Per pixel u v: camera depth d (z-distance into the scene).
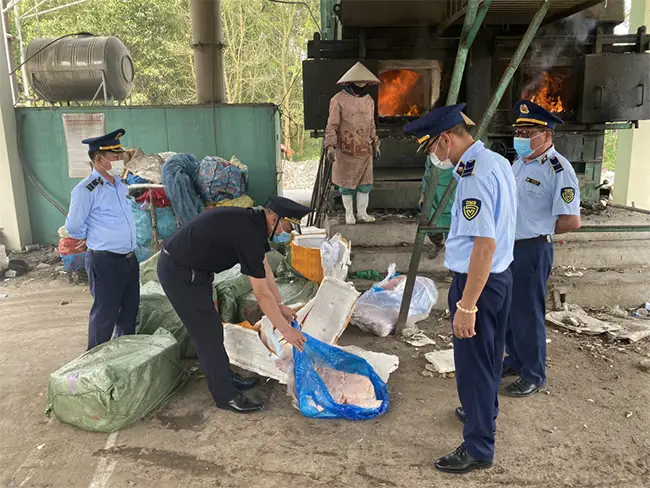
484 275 2.54
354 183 5.92
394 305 4.97
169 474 2.95
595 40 6.56
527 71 6.70
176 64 21.66
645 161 7.84
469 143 2.73
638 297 5.29
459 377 2.85
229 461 3.06
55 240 8.34
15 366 4.39
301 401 3.52
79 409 3.33
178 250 3.38
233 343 4.01
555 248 5.78
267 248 3.32
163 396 3.68
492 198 2.56
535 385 3.75
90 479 2.92
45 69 8.14
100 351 3.70
